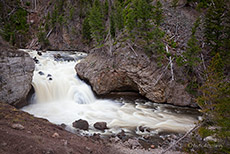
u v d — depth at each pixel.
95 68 19.52
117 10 25.08
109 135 10.70
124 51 18.97
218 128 8.11
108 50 20.34
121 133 10.98
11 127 6.41
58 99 16.86
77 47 39.09
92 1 41.41
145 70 17.52
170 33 22.20
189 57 16.69
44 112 13.71
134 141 9.96
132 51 18.66
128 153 8.51
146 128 12.12
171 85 17.09
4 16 41.44
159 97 17.22
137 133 11.33
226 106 7.43
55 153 5.24
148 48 18.31
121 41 20.28
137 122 13.11
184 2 28.52
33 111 13.57
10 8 44.81
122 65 18.12
